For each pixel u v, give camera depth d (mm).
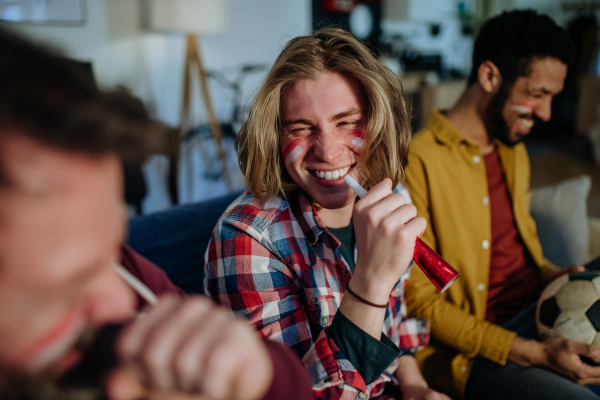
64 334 244
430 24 6336
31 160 202
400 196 639
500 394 1015
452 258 1163
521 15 1145
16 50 208
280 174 843
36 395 241
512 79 1153
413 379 911
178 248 1105
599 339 954
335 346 664
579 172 4379
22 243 208
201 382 226
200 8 2869
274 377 352
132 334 240
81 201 219
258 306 767
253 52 3766
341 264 828
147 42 3031
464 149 1212
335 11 4566
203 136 3371
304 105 749
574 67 5945
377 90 745
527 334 1118
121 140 226
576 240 1576
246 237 774
